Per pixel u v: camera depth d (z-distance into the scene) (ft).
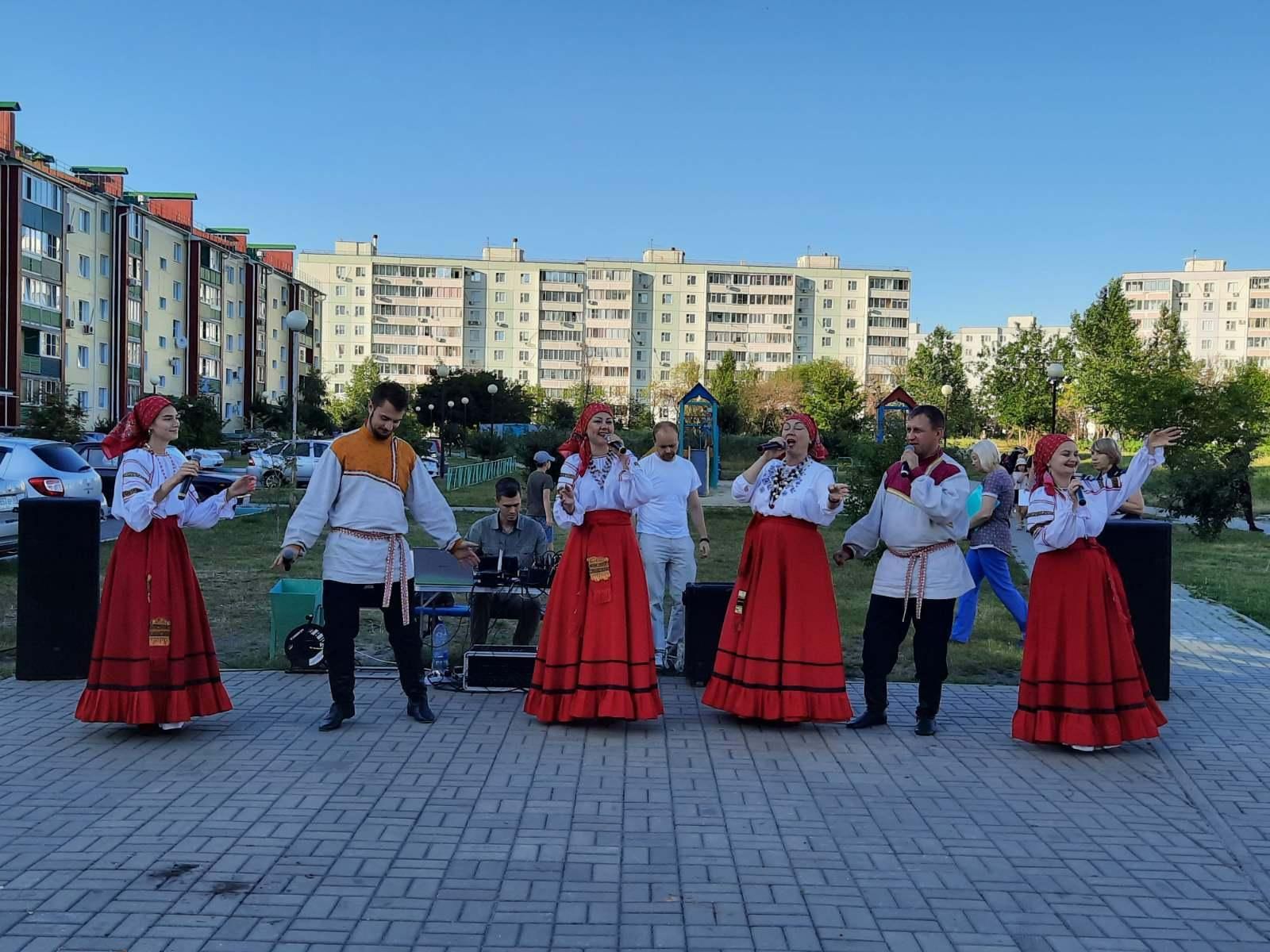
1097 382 171.73
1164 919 12.91
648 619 20.83
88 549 24.02
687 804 16.72
